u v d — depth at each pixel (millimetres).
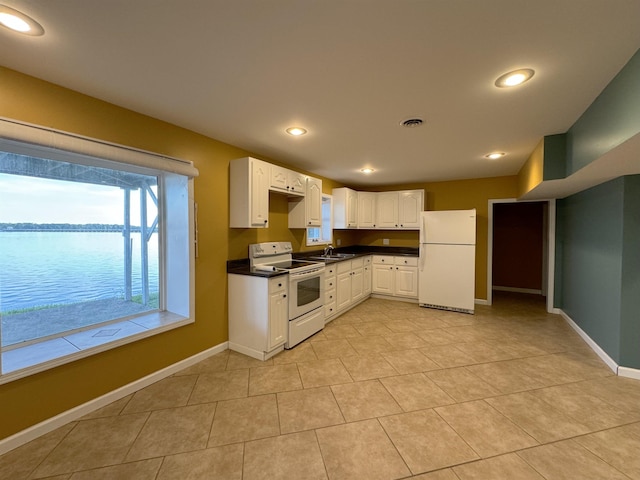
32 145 1718
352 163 3816
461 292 4348
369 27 1277
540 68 1587
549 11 1172
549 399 2115
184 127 2518
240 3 1138
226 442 1678
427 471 1480
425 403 2068
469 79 1712
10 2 1124
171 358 2475
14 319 1967
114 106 2068
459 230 4352
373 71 1640
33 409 1711
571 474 1459
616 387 2275
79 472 1466
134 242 2631
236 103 2051
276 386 2287
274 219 3744
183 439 1702
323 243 4914
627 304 2443
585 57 1477
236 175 2969
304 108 2131
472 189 4922
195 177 2617
